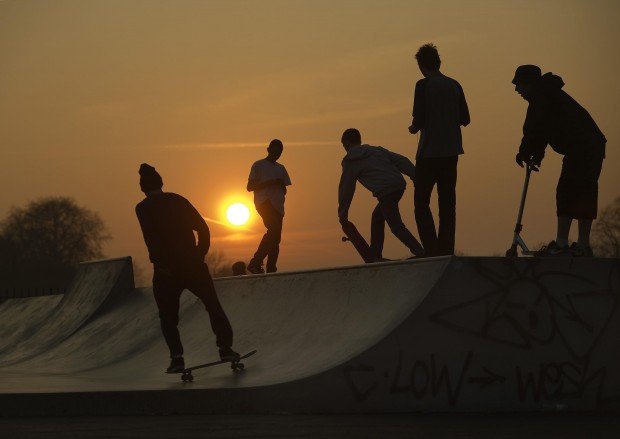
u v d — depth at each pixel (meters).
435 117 13.96
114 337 19.64
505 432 9.02
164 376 14.34
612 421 10.12
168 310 12.77
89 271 24.33
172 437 8.55
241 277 16.45
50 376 15.88
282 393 10.75
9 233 95.38
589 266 12.12
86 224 96.25
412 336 11.13
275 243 20.50
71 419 10.32
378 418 10.25
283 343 13.29
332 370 10.81
